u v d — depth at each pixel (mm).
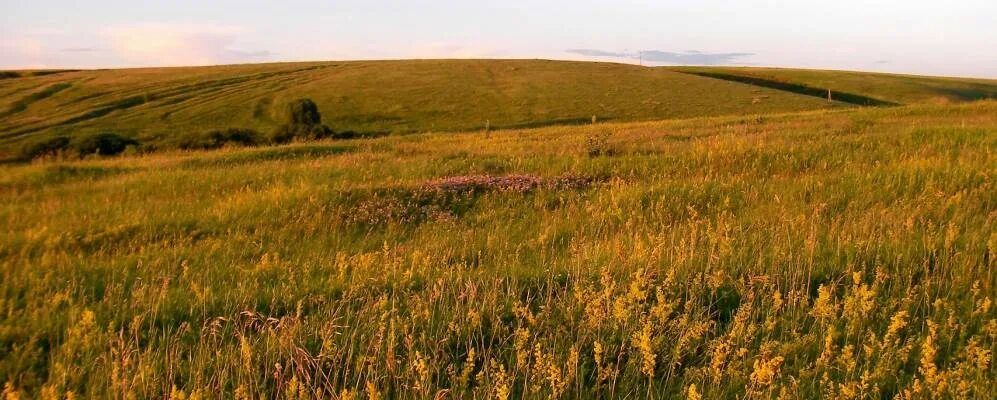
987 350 3547
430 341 4035
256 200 9156
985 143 10789
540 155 14742
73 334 4094
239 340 4145
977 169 8180
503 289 4977
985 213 6465
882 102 59781
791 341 3982
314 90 58656
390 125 45188
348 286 5121
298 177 12258
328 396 3602
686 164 11445
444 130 42625
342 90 58500
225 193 10758
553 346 3975
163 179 12930
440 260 5969
